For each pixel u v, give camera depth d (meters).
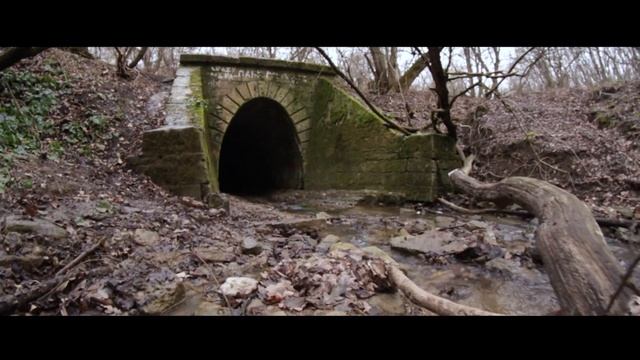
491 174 10.64
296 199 11.77
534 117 12.41
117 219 5.36
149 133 7.75
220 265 4.39
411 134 10.18
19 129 7.43
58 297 3.23
